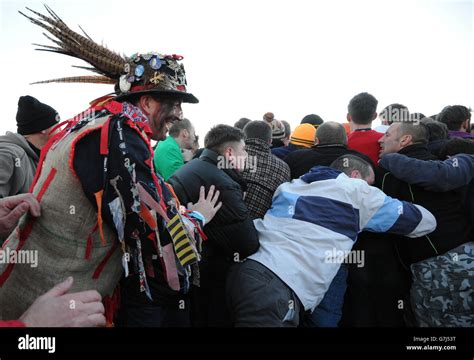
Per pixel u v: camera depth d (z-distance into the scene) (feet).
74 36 4.78
